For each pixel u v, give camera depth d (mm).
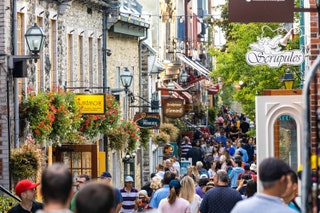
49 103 30500
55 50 34500
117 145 40469
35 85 31672
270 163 10711
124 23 44625
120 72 45219
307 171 9875
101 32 41844
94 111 34188
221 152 50219
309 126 10039
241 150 45031
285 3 17766
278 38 22172
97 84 41250
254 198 10641
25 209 17000
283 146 18844
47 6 33375
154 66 50750
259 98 18844
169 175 22703
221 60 44500
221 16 66250
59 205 9359
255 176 27016
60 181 9359
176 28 73312
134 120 44219
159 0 60406
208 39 99938
